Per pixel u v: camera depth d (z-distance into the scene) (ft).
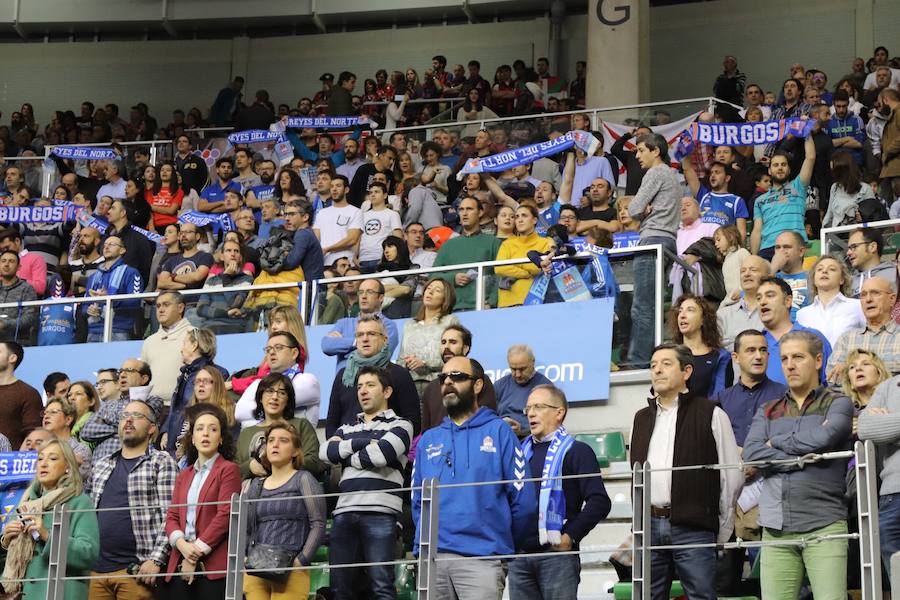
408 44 115.24
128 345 57.00
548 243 53.42
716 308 49.39
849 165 59.77
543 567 33.22
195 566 35.91
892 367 38.93
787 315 42.93
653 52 110.83
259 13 116.16
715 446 32.76
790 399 32.99
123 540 37.65
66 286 68.64
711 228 57.11
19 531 36.70
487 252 54.19
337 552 35.50
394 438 35.86
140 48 119.85
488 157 68.18
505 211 55.36
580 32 111.86
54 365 57.67
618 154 70.03
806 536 31.14
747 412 37.65
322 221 65.67
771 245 57.62
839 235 48.62
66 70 120.16
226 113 102.22
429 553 32.19
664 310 48.16
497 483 32.42
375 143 78.59
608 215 63.82
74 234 71.26
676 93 109.81
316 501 35.76
